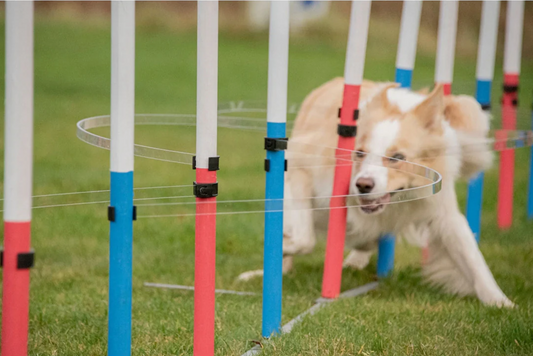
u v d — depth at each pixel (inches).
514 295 333.7
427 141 324.8
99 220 471.2
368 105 334.3
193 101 996.6
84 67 1253.1
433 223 340.5
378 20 1713.8
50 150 701.9
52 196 261.7
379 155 290.4
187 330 263.1
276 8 245.9
